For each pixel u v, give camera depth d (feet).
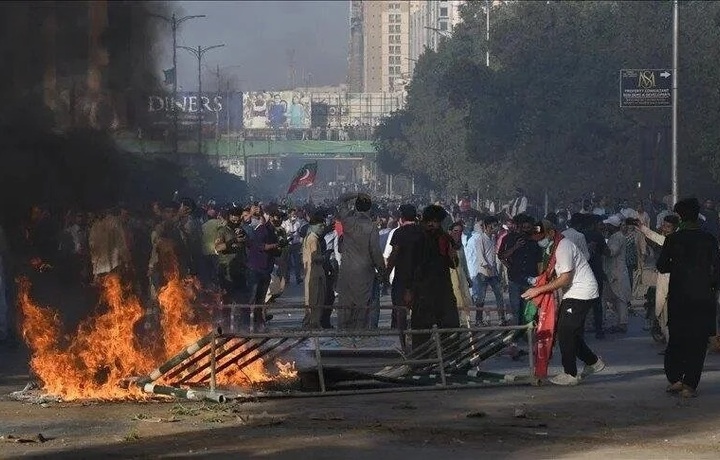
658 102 136.98
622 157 217.77
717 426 42.32
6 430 41.29
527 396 50.62
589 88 222.69
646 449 37.63
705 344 50.49
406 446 38.04
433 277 56.80
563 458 35.94
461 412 45.73
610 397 50.21
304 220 144.87
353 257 70.44
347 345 67.56
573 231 73.36
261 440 39.09
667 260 50.96
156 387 49.14
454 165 340.59
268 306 64.75
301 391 50.80
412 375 55.62
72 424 42.60
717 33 197.57
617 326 84.48
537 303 55.21
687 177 196.13
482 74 250.57
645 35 211.41
